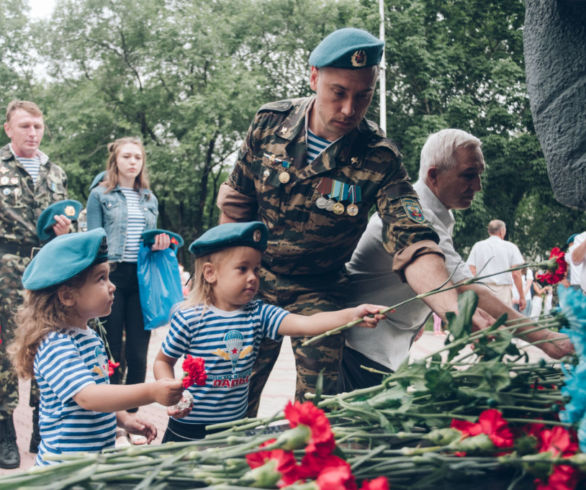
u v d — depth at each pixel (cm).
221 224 259
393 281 274
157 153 2191
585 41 152
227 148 2358
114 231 418
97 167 2375
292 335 233
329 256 250
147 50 2291
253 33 2328
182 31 2248
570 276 390
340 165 240
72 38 2364
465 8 2294
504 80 2109
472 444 113
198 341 232
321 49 223
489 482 115
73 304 196
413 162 2089
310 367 246
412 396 134
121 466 116
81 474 113
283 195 245
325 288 255
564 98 156
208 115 2122
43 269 192
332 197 239
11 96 2416
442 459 110
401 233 223
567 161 158
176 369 625
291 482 103
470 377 132
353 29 224
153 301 413
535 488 113
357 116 227
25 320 195
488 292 215
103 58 2416
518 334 135
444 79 2138
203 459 115
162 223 2733
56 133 2317
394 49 2111
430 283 209
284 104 254
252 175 258
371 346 278
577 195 158
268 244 251
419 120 2178
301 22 2259
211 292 237
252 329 236
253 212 271
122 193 427
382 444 131
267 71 2364
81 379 183
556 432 110
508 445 112
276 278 256
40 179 406
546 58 158
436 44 2211
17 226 393
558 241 2238
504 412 133
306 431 105
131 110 2383
